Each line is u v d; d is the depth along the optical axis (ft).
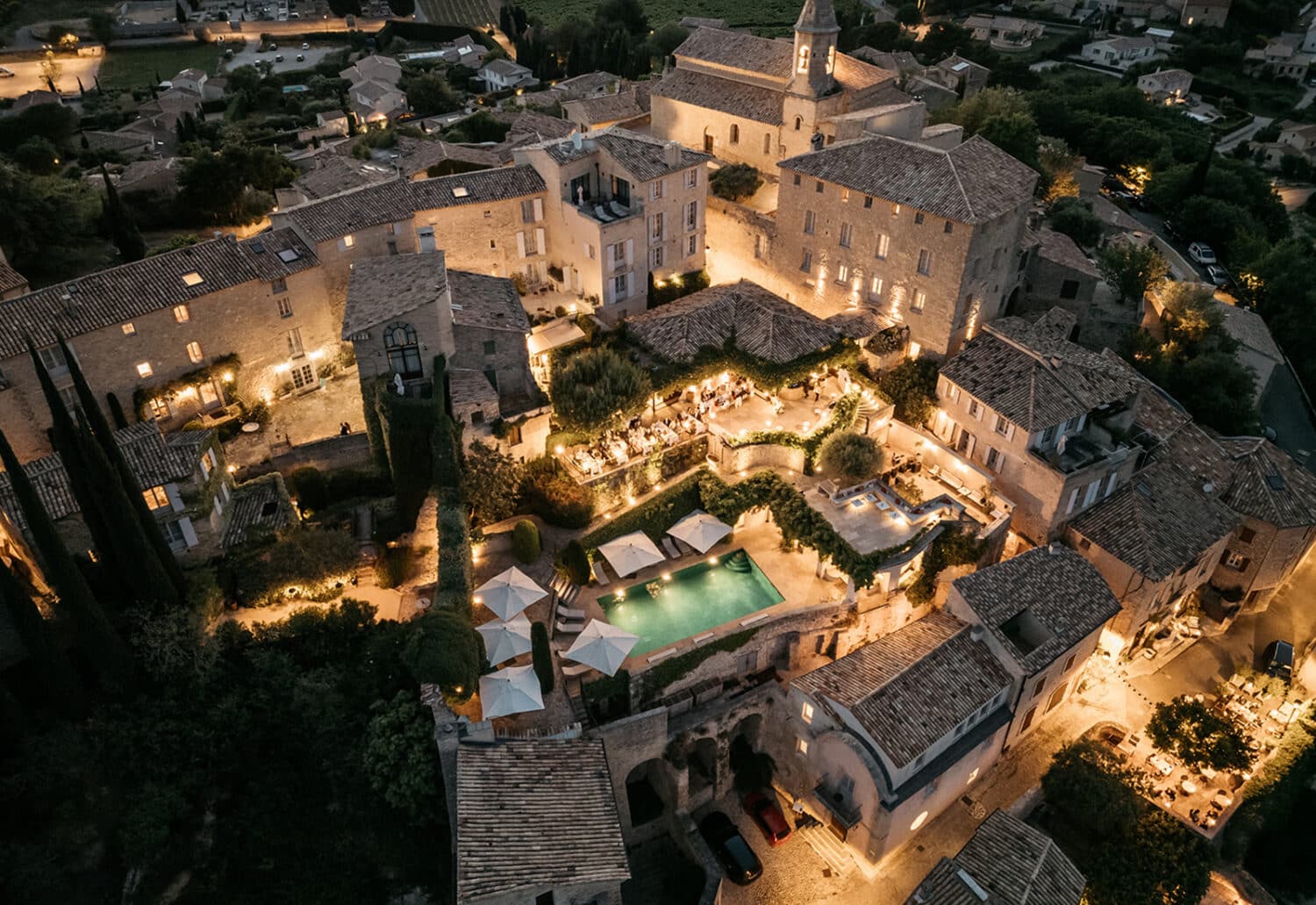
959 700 162.30
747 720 185.06
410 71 549.54
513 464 191.62
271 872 144.97
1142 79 608.19
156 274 202.80
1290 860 177.58
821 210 232.53
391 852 145.69
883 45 555.28
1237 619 217.97
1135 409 205.46
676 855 174.60
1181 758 173.99
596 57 519.60
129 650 148.36
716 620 182.39
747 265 265.54
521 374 206.39
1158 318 285.43
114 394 199.41
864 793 157.79
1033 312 260.21
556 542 191.72
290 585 163.84
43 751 140.77
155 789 144.46
